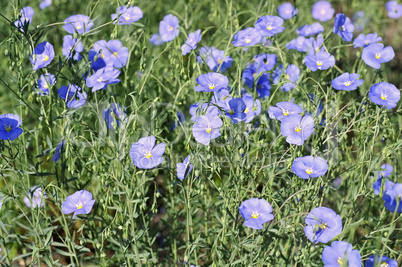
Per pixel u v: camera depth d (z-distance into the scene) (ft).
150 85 4.20
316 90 3.81
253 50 4.24
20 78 3.76
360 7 5.51
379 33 5.23
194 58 4.12
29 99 3.88
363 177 3.72
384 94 3.66
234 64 4.35
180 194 4.02
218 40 4.61
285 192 3.75
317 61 3.81
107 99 3.91
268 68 4.17
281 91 4.15
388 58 3.81
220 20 4.79
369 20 5.20
